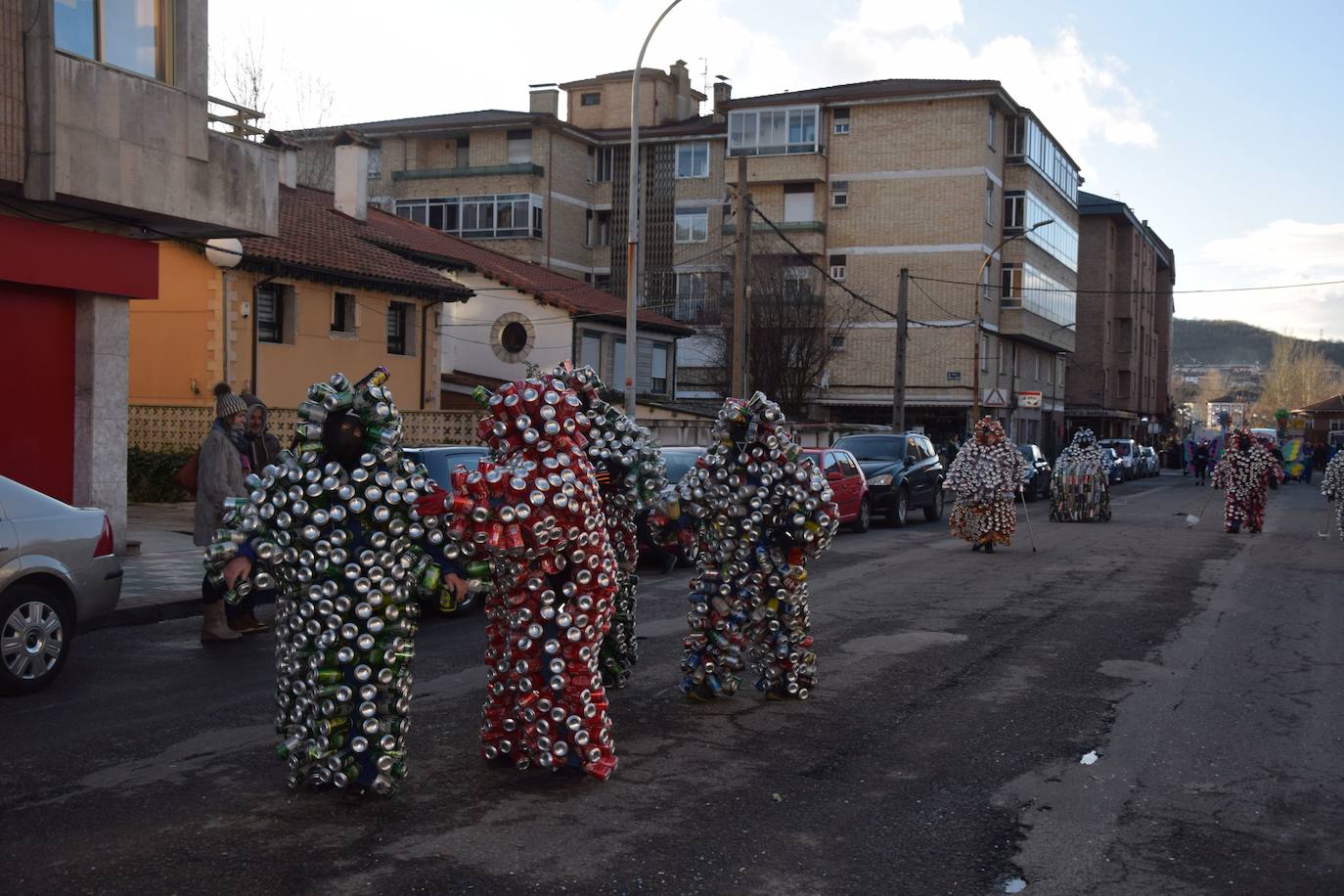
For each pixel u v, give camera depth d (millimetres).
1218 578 13719
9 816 4996
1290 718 7051
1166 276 93375
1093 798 5477
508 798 5312
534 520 5195
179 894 4152
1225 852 4801
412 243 31469
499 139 50938
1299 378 131625
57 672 7652
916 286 46781
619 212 52656
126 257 13398
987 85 45312
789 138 47531
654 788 5504
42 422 12883
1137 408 76250
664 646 9172
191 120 13461
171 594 10961
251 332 22234
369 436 5000
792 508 6988
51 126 11727
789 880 4406
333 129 43062
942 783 5684
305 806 5148
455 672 8211
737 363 21953
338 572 4957
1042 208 51469
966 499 16672
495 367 35531
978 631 9953
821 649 9109
